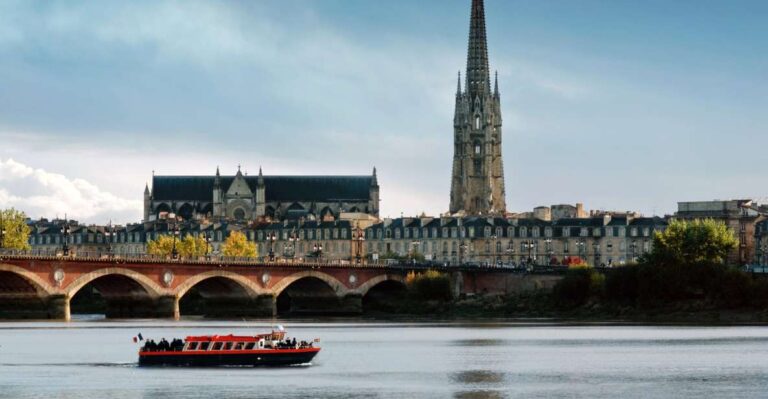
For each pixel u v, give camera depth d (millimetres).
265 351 165000
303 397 135500
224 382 147000
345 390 141000
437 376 154000
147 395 136125
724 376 153125
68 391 139375
